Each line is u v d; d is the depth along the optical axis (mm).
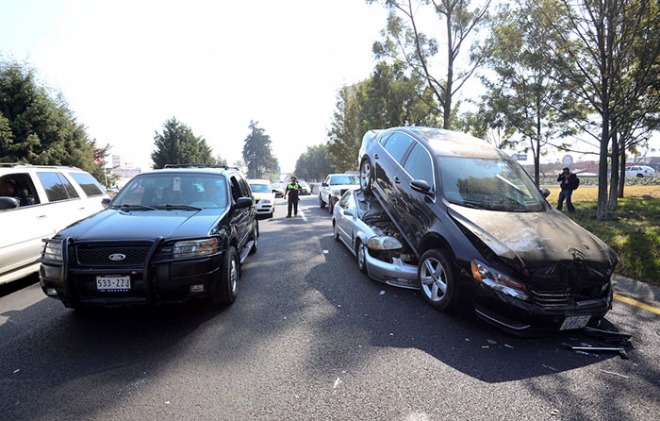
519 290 3260
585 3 8484
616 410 2412
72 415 2311
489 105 13086
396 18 14852
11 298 4527
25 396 2500
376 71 17547
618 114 9117
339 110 37781
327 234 9602
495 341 3379
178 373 2805
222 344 3297
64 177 6395
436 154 4910
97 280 3264
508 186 4691
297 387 2631
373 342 3344
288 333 3539
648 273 5172
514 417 2332
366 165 6957
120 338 3402
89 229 3623
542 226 3859
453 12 14016
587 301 3357
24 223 5055
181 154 47188
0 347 3203
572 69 9609
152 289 3318
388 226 5809
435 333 3537
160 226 3721
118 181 39500
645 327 3689
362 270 5645
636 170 44938
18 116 21234
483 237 3623
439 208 4270
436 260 4070
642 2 7801
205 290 3625
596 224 8781
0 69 21250
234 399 2486
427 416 2322
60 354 3086
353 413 2346
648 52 8328
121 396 2508
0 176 5039
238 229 5062
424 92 17078
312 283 5195
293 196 14016
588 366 2961
